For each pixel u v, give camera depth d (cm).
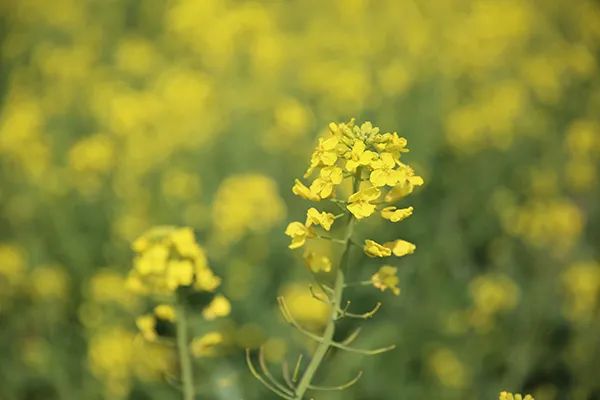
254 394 539
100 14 1295
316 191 297
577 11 1288
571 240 691
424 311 610
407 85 950
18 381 563
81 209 757
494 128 859
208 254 683
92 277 661
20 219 736
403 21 1144
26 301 637
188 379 388
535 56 1160
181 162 828
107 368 532
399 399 544
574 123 917
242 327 603
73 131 958
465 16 1221
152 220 725
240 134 852
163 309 386
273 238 701
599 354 552
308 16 1248
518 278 679
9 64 1139
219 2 1141
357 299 614
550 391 545
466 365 571
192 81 911
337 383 536
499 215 743
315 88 980
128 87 1043
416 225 697
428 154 808
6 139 808
